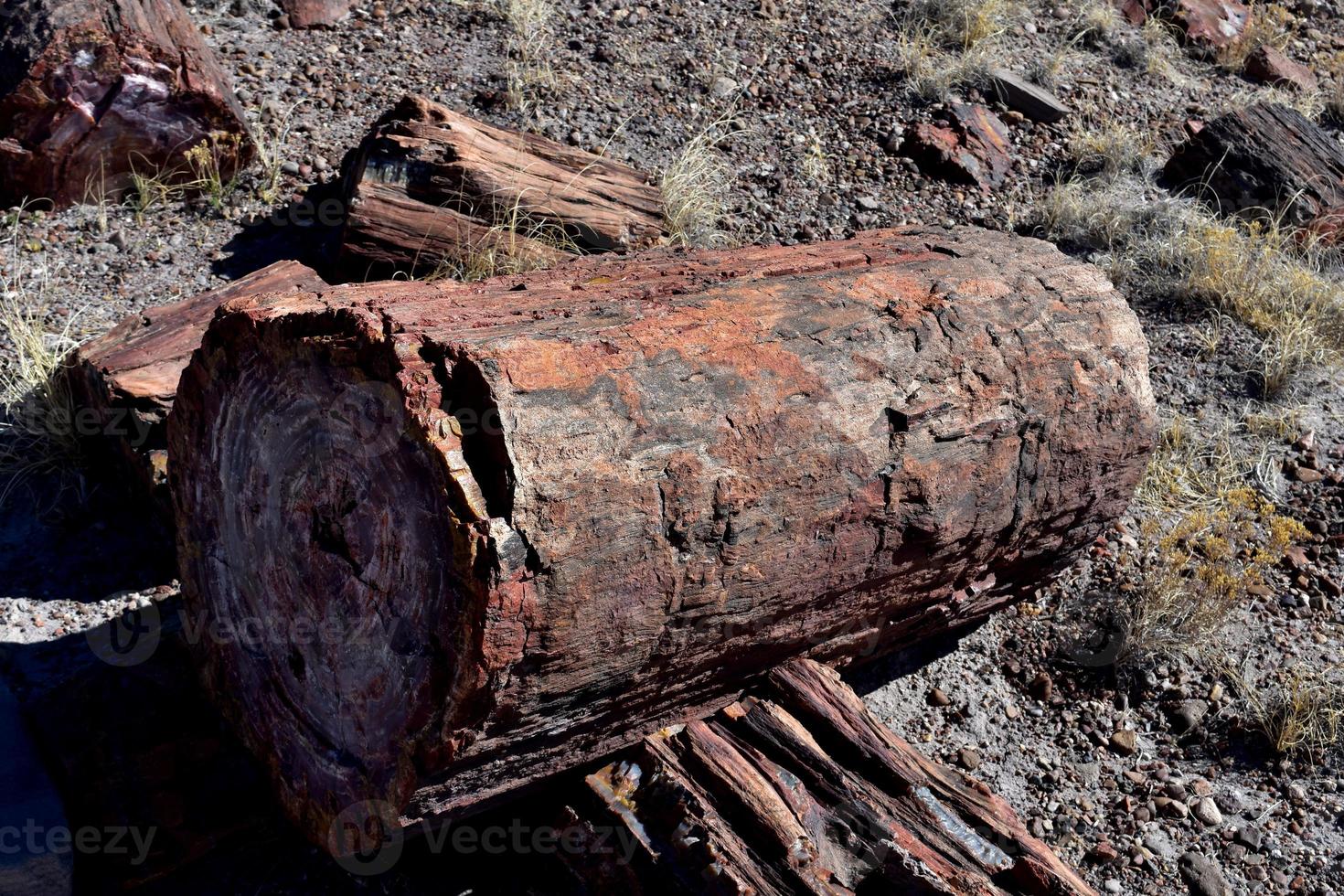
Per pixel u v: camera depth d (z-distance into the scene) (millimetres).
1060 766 3467
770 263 3268
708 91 6238
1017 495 3004
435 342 2262
